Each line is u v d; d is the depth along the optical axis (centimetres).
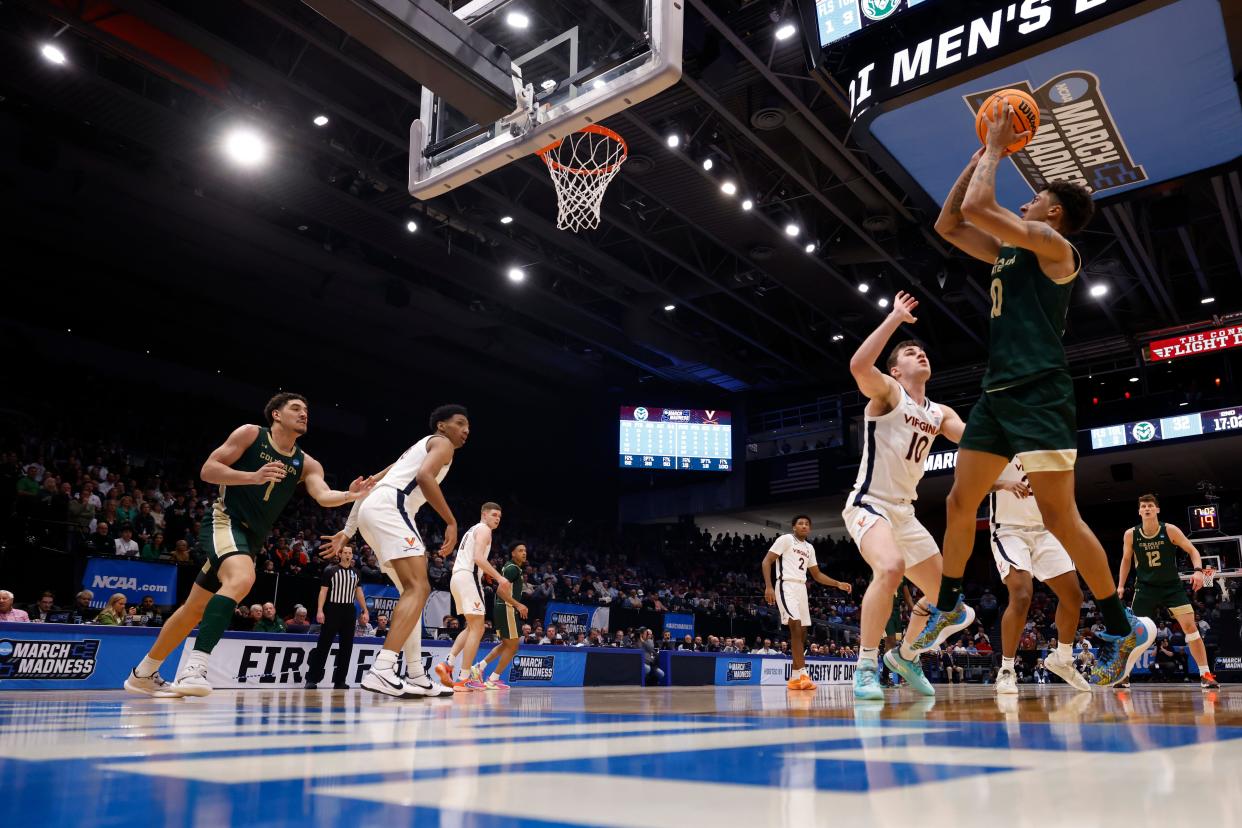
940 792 82
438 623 1213
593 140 1319
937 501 2509
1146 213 1504
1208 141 883
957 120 832
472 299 2038
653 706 312
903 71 699
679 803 76
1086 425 2109
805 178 1493
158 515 1202
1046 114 839
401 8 588
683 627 1573
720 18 1075
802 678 801
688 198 1507
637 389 2592
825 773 97
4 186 1522
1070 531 311
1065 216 300
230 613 390
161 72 1150
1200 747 129
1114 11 597
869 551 357
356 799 78
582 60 656
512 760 112
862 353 359
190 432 1977
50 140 1369
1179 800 77
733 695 500
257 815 69
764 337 2278
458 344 2292
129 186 1525
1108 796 80
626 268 1775
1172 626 1789
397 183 1461
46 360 1880
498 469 2705
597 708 296
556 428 2706
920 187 962
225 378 2208
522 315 2175
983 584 2511
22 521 964
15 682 625
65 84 1209
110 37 1076
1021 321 299
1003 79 776
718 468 2464
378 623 1069
